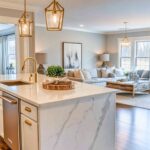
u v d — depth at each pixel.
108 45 10.73
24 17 3.40
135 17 6.59
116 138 3.37
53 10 2.38
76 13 5.95
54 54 8.84
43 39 8.48
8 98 2.70
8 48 9.34
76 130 2.31
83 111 2.35
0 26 8.01
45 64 8.24
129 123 4.12
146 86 7.23
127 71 9.34
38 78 3.91
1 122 3.04
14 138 2.62
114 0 4.55
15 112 2.52
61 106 2.16
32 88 2.79
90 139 2.45
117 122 4.19
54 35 8.79
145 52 9.35
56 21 2.41
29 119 2.23
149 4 4.92
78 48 9.62
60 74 3.21
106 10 5.56
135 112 4.94
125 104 5.75
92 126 2.45
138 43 9.62
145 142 3.22
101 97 2.51
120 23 7.85
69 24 8.12
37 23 7.96
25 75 4.37
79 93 2.44
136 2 4.71
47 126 2.09
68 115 2.22
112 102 2.64
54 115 2.12
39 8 5.17
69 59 9.30
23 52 5.21
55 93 2.44
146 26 8.65
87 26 8.66
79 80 7.54
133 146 3.08
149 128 3.85
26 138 2.32
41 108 2.04
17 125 2.50
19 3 4.75
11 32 8.71
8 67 9.38
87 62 10.04
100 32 10.42
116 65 10.44
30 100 2.11
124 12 5.82
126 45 8.83
